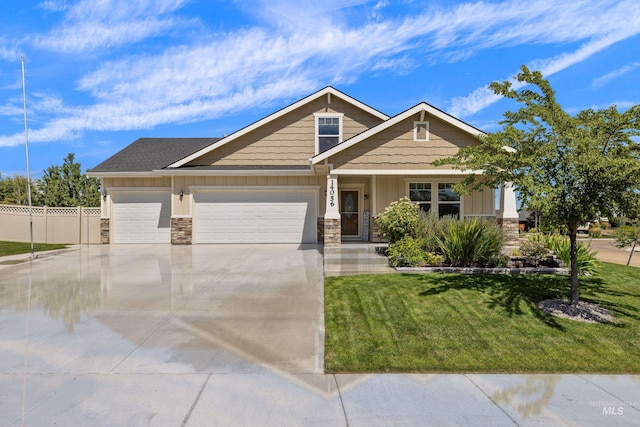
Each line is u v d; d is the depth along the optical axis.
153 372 3.94
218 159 17.00
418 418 3.15
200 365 4.12
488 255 9.11
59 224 17.61
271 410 3.25
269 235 16.36
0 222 17.70
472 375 3.98
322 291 7.29
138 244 16.72
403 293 6.86
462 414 3.21
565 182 5.65
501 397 3.52
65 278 8.74
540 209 5.48
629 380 3.90
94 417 3.10
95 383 3.69
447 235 10.16
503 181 6.38
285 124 17.19
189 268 9.98
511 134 6.06
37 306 6.38
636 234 15.68
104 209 16.95
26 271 9.71
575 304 6.02
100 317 5.77
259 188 16.30
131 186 16.98
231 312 6.03
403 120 13.14
